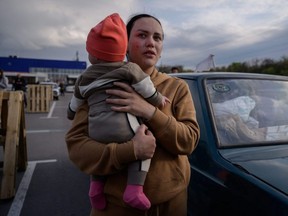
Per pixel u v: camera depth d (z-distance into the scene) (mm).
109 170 1477
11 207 3811
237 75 2877
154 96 1592
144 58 1748
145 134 1517
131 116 1546
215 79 2752
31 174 5086
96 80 1573
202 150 2219
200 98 2551
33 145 7355
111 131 1506
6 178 4078
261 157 2045
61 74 65250
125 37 1617
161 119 1535
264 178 1727
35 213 3666
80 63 66500
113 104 1541
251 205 1652
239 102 2572
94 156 1490
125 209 1575
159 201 1565
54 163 5750
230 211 1783
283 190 1587
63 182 4727
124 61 1642
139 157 1452
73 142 1597
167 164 1616
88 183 4695
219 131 2295
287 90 2848
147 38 1747
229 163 1968
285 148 2215
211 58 6539
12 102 4383
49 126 10641
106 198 1631
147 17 1782
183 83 1816
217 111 2451
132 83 1555
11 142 4195
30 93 15570
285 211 1475
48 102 16438
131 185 1497
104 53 1576
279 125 2471
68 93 41469
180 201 1688
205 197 2010
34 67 62938
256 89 2750
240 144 2230
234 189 1792
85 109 1666
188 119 1679
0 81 12273
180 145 1583
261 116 2514
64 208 3822
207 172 2072
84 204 3951
